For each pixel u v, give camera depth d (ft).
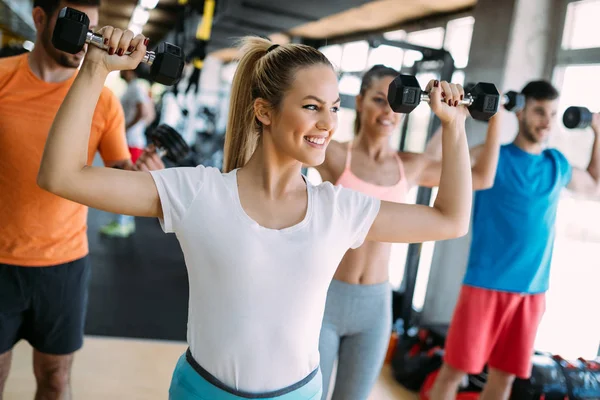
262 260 3.17
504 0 11.59
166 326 11.56
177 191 3.22
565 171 7.92
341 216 3.41
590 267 10.65
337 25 18.49
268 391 3.30
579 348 10.69
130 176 3.20
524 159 7.81
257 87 3.49
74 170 3.07
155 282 14.40
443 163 3.72
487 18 12.08
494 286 7.65
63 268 5.60
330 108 3.30
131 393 8.70
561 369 9.07
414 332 12.00
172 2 24.00
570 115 7.97
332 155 6.50
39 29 5.11
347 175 6.35
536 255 7.70
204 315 3.26
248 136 3.78
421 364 10.31
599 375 9.23
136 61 3.22
